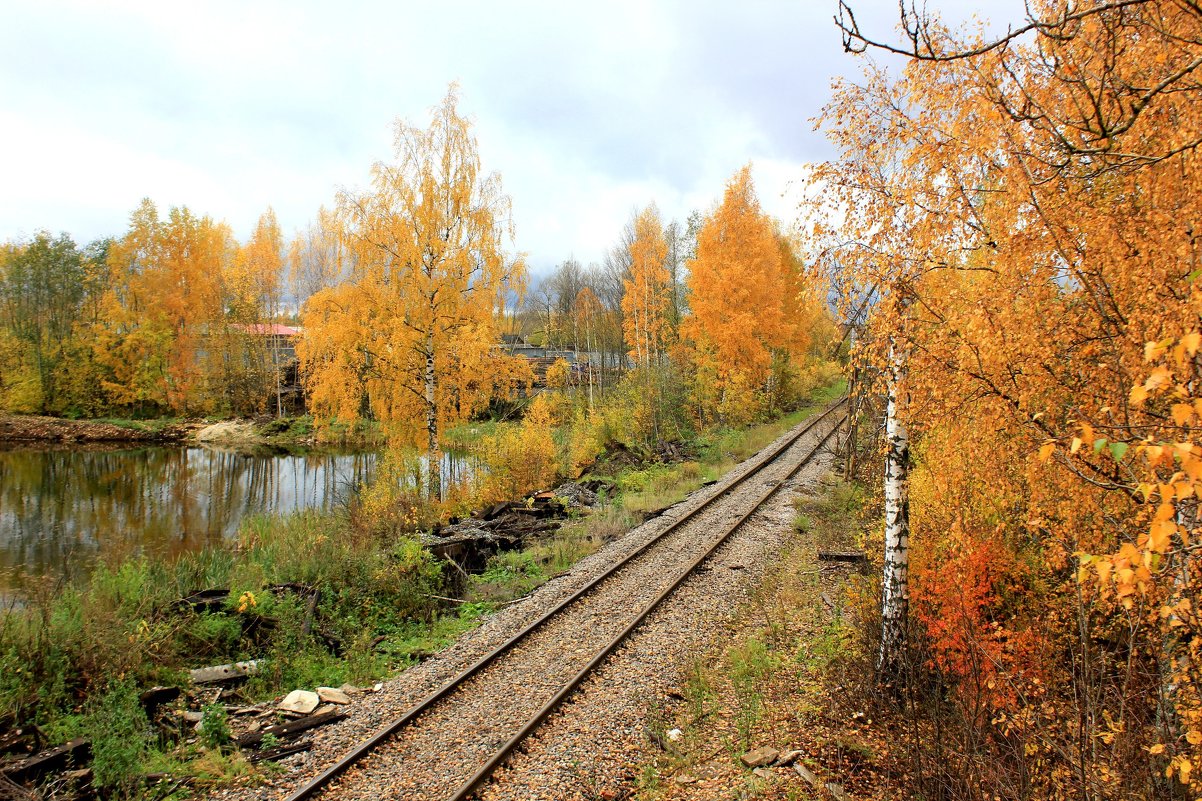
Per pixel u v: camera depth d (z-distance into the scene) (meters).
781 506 17.20
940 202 5.95
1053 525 6.12
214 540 19.55
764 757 6.74
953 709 6.79
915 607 8.43
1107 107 4.91
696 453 27.05
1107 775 4.66
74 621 8.88
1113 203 5.06
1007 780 5.26
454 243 18.38
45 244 47.91
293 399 49.38
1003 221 5.53
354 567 12.12
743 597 11.18
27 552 18.25
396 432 18.64
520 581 12.70
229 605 10.32
